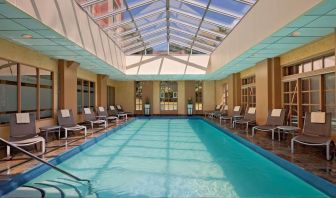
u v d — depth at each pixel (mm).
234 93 13766
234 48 9055
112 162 5859
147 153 6789
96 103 13727
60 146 6605
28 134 6270
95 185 4352
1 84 6125
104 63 10031
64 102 9078
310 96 7160
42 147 5871
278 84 8680
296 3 4625
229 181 4562
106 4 7398
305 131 6164
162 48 14805
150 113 18906
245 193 3988
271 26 5773
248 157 6352
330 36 5863
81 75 11492
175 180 4621
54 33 5578
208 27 10016
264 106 9289
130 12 8602
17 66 6750
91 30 7969
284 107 8555
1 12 4234
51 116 8633
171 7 8883
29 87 7352
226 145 7941
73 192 4039
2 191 3832
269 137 7973
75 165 5605
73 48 7172
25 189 4129
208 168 5383
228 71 13078
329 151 5195
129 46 13273
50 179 4656
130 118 15992
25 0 4262
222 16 8477
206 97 18828
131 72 14781
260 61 9656
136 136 9688
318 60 6613
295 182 4500
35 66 7602
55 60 8891
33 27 5109
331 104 6273
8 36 5828
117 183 4465
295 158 5199
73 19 6457
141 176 4855
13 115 6145
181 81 18953
